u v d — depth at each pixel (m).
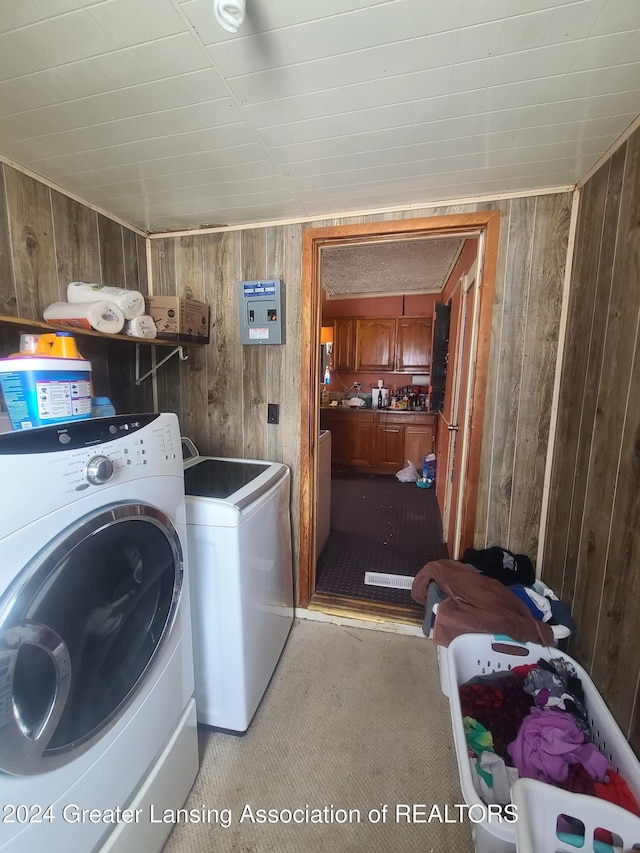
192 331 1.85
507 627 1.41
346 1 0.76
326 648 1.82
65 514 0.73
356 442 4.82
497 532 1.81
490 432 1.75
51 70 0.94
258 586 1.44
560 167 1.42
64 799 0.73
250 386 2.00
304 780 1.23
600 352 1.33
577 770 1.04
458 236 1.74
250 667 1.38
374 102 1.07
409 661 1.74
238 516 1.26
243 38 0.85
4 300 1.34
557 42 0.87
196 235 1.97
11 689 0.62
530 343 1.67
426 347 4.73
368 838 1.08
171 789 1.07
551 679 1.29
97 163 1.37
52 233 1.51
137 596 0.97
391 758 1.30
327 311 5.06
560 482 1.62
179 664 1.11
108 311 1.47
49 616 0.71
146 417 1.01
